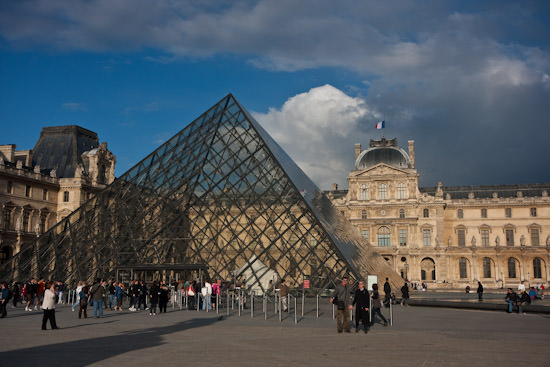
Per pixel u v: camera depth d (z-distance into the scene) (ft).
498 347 77.77
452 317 135.74
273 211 160.76
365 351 73.41
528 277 500.33
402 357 68.33
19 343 81.41
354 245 179.52
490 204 526.16
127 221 171.63
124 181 178.50
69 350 73.87
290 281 148.46
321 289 145.28
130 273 166.30
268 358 67.21
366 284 150.82
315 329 101.86
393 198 523.29
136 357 67.67
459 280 518.78
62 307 157.38
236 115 189.06
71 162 410.93
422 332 98.27
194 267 157.48
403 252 508.53
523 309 150.10
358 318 96.99
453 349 75.56
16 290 161.68
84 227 172.14
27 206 361.10
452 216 536.01
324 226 157.07
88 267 166.30
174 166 180.04
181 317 126.82
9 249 349.20
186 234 164.76
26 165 390.01
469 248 510.17
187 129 190.90
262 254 154.10
